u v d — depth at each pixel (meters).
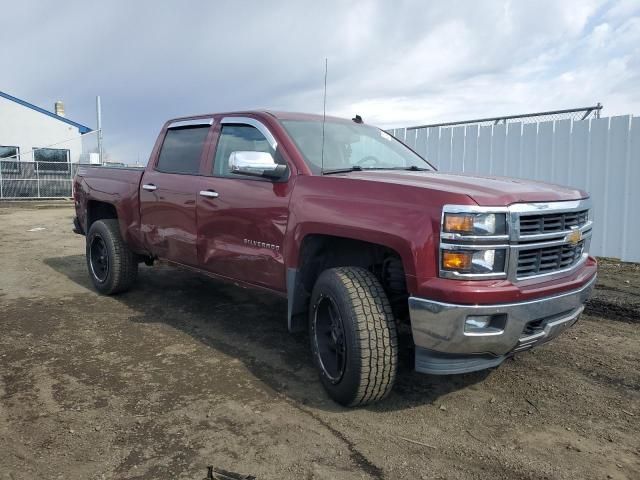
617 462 2.80
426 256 2.92
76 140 30.23
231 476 2.61
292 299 3.72
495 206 2.90
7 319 5.14
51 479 2.58
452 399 3.53
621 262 7.63
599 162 7.75
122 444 2.90
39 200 25.03
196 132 4.98
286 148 3.97
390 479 2.62
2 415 3.20
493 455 2.85
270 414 3.27
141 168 5.59
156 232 5.18
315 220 3.49
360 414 3.29
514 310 2.90
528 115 8.41
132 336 4.67
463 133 9.24
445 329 2.88
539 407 3.42
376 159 4.44
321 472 2.66
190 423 3.14
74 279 6.98
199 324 5.04
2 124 28.17
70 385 3.64
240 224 4.16
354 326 3.13
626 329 4.94
